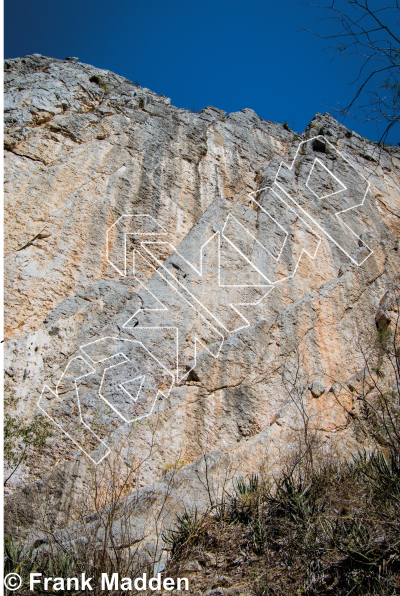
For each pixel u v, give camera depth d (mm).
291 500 4453
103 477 5148
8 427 5457
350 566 3578
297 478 5055
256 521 4398
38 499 4941
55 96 9523
